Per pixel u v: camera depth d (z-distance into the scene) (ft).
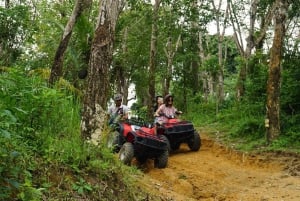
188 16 70.28
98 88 20.06
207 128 53.57
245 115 51.03
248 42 66.64
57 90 20.57
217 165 35.68
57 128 19.06
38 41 66.74
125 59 91.40
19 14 51.70
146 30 94.07
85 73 38.06
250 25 66.74
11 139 15.53
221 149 41.39
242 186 29.60
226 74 99.45
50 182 16.24
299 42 48.32
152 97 61.82
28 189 14.38
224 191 28.12
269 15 65.00
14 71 17.37
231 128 49.60
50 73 33.42
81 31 49.52
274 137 40.09
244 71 63.93
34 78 19.33
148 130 35.22
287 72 46.19
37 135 17.83
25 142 17.04
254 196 26.76
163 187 26.00
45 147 17.79
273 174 32.83
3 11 50.47
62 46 39.52
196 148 40.86
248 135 44.78
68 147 18.28
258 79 51.19
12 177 14.70
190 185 28.50
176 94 84.43
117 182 19.31
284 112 44.73
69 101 20.84
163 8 73.20
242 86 63.46
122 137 32.73
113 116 34.60
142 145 31.30
